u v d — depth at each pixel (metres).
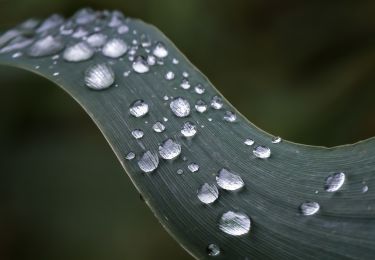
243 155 0.10
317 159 0.10
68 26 0.13
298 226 0.09
